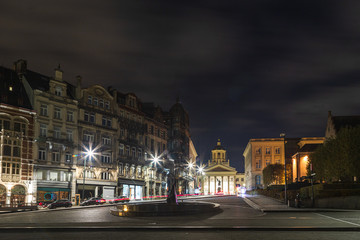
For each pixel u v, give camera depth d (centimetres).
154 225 2514
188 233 2194
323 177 6250
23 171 5675
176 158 10669
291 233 2184
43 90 6234
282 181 10669
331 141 6044
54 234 2205
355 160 5238
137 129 8469
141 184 8438
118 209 3784
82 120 6856
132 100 8469
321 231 2283
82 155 6738
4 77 5897
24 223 2783
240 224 2572
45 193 5991
